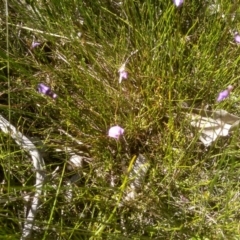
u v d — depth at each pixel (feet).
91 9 1.05
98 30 1.04
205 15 1.07
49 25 1.01
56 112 1.01
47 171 0.96
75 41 0.99
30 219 0.89
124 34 1.04
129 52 1.05
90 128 1.00
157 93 1.02
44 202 0.88
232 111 1.04
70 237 0.86
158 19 1.08
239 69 1.05
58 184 0.94
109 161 0.99
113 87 1.04
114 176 0.99
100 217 0.93
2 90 1.02
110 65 1.03
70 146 1.00
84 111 1.01
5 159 0.94
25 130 1.01
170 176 0.98
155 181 0.98
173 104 1.04
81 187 0.93
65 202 0.92
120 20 1.10
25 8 1.05
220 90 1.02
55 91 0.99
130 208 0.94
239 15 1.06
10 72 1.04
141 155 1.00
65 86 1.04
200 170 0.99
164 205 0.97
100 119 1.01
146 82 1.03
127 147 1.01
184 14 1.08
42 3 1.04
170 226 0.94
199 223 0.94
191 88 1.04
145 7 1.08
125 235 0.91
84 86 0.99
